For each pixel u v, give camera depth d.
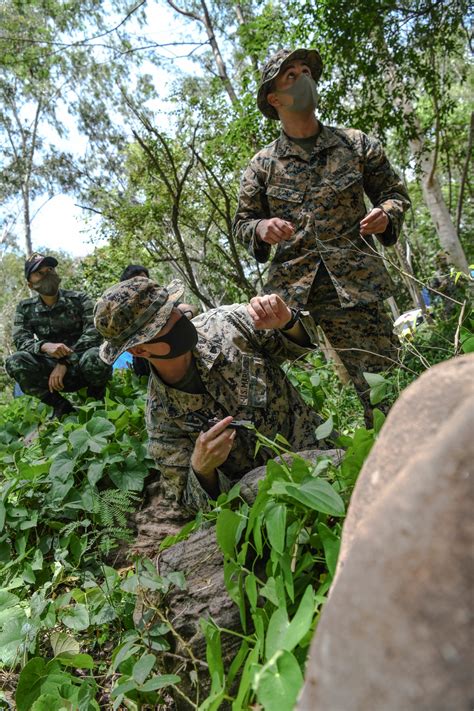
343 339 3.33
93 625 2.65
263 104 3.41
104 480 3.60
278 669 1.22
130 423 3.92
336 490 1.78
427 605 0.69
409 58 8.63
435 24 8.41
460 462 0.75
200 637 1.98
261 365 2.56
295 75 3.22
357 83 8.87
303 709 0.74
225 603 1.99
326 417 3.38
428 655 0.68
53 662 2.22
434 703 0.66
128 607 2.52
